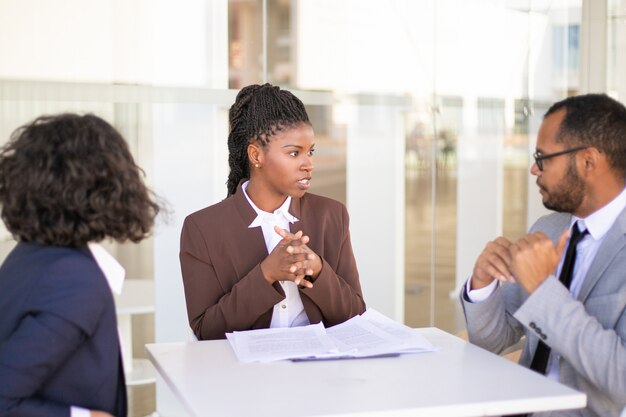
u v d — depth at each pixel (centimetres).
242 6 332
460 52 424
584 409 168
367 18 400
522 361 186
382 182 425
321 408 127
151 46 299
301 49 399
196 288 193
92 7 283
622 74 431
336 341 169
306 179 192
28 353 119
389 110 415
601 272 163
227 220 195
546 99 435
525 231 476
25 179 124
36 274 123
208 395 135
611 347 151
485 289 179
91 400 128
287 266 178
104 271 136
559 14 431
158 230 317
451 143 458
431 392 136
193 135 318
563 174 163
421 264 519
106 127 131
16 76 268
